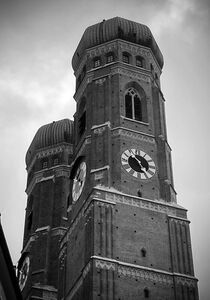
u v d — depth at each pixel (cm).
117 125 8681
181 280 7581
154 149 8688
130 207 7944
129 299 7225
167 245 7838
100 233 7569
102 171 8206
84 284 7375
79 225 8112
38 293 9400
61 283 8294
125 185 8138
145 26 9894
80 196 8394
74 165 8738
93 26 9825
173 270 7638
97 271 7244
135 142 8619
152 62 9706
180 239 7944
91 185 8144
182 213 8181
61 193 10606
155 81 9531
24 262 10250
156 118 9069
